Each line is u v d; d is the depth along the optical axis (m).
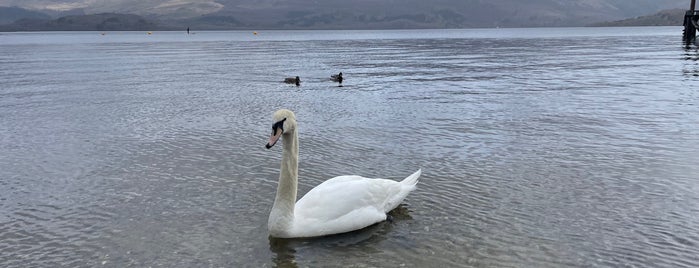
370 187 10.73
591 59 54.56
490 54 67.50
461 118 21.42
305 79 38.25
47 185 13.49
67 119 22.33
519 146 16.62
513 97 27.25
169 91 31.53
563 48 80.94
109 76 41.03
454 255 9.42
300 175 13.98
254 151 16.47
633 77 35.69
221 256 9.49
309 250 9.66
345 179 11.08
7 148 17.36
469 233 10.29
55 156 16.25
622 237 10.04
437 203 11.83
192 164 15.10
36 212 11.67
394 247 9.75
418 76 39.34
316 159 15.46
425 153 15.95
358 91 30.83
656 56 56.75
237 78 39.34
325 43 125.19
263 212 11.48
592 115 21.70
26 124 21.36
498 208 11.49
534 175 13.70
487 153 15.86
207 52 80.81
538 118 21.22
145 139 18.23
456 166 14.57
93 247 9.94
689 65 44.22
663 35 148.12
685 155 15.31
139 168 14.78
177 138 18.30
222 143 17.52
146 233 10.50
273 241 10.02
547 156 15.45
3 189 13.22
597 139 17.42
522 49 80.06
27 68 48.81
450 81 35.47
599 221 10.77
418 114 22.47
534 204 11.70
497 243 9.86
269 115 22.70
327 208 10.25
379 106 24.86
